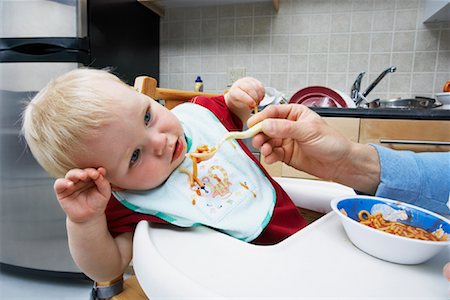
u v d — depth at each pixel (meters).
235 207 0.47
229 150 0.58
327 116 1.22
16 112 1.19
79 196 0.38
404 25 1.58
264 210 0.50
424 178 0.43
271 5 1.72
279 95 1.48
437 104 1.45
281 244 0.33
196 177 0.49
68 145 0.39
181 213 0.42
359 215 0.40
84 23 1.16
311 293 0.25
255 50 1.78
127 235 0.46
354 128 1.20
